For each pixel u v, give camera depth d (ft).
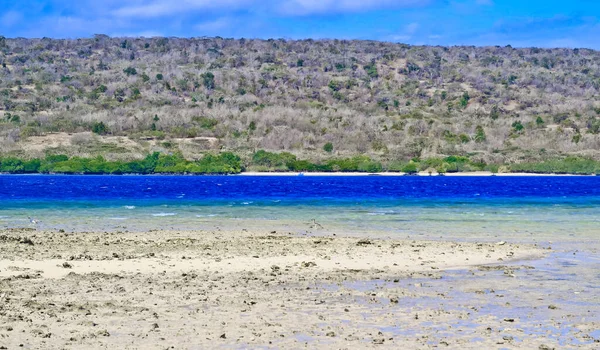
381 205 199.93
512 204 207.82
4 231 118.52
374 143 629.10
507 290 69.15
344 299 64.39
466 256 91.40
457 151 616.80
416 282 72.84
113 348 49.55
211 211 173.37
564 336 53.57
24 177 508.12
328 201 219.00
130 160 570.46
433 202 216.54
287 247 98.12
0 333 52.16
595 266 84.48
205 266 80.48
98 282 70.23
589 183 427.74
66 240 103.65
